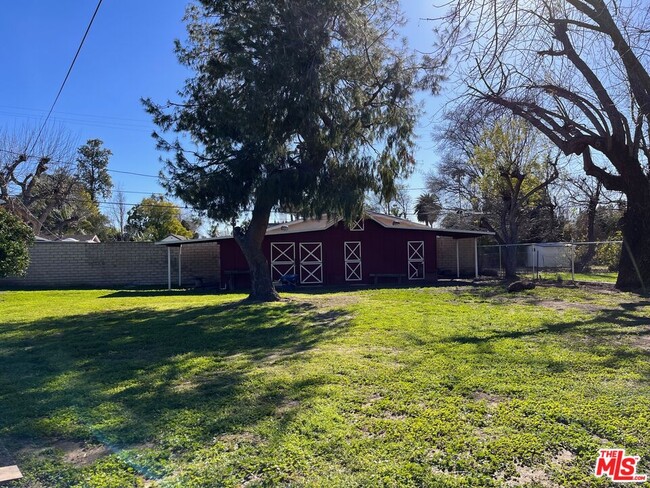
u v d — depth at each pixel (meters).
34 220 35.12
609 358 6.47
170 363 6.99
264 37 12.21
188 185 13.27
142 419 4.69
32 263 23.81
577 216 34.72
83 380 6.17
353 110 13.51
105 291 21.28
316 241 22.94
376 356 6.91
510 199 26.94
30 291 20.92
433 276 23.89
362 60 13.24
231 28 12.62
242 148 12.78
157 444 4.11
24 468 3.74
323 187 12.88
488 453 3.71
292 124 12.34
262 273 14.77
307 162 13.27
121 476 3.57
